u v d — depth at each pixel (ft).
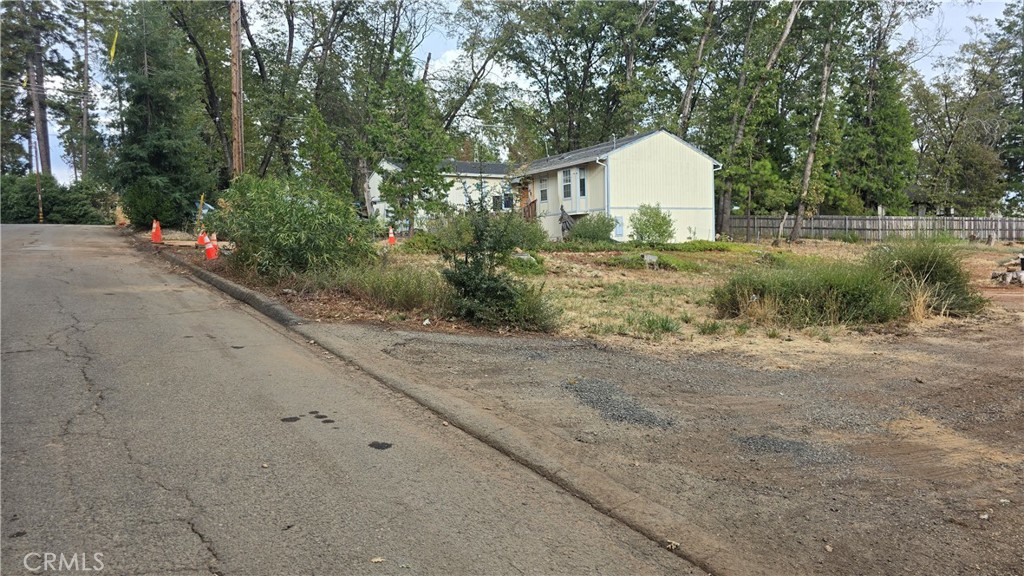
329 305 29.04
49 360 19.62
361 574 9.19
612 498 11.81
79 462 12.51
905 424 16.31
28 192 134.21
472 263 27.81
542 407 16.71
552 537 10.52
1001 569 9.78
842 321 30.68
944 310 33.30
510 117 118.73
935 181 141.69
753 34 115.34
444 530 10.55
